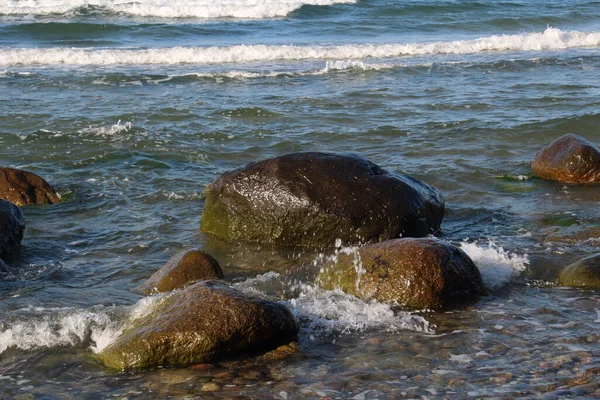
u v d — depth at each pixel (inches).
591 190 524.7
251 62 1051.3
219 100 799.1
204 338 297.7
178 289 349.4
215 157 612.1
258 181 437.7
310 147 637.3
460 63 1003.3
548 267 393.7
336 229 424.8
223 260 416.5
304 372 289.9
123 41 1248.8
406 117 725.3
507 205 499.5
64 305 356.5
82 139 653.9
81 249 433.7
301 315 337.7
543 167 552.1
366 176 433.1
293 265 408.2
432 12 1525.6
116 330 322.3
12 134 663.1
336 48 1112.2
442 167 576.7
